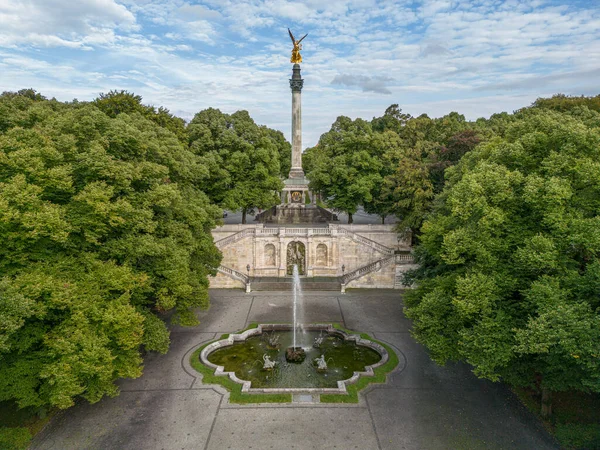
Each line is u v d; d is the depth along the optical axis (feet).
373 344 112.16
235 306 144.87
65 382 62.13
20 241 67.72
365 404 84.74
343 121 289.33
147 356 104.88
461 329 74.54
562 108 192.95
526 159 79.71
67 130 86.22
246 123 198.29
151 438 73.41
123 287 74.33
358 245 178.29
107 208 72.90
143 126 120.37
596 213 70.74
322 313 138.72
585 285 62.23
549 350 61.57
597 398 84.48
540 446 71.87
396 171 176.86
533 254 65.00
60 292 64.34
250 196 186.29
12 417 77.61
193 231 118.93
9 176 71.97
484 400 86.38
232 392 88.22
